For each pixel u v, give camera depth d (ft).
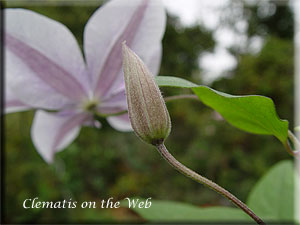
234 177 3.09
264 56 3.52
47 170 2.62
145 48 0.50
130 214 2.84
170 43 4.39
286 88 3.32
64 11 3.48
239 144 3.35
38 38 0.48
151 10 0.49
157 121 0.36
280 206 0.54
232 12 5.14
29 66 0.50
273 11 5.38
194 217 0.50
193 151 3.43
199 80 4.42
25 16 0.48
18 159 2.72
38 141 0.66
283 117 3.29
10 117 2.93
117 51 0.50
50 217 2.40
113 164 3.40
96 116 0.61
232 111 0.44
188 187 3.22
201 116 3.77
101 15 0.49
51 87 0.52
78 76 0.52
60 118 0.61
